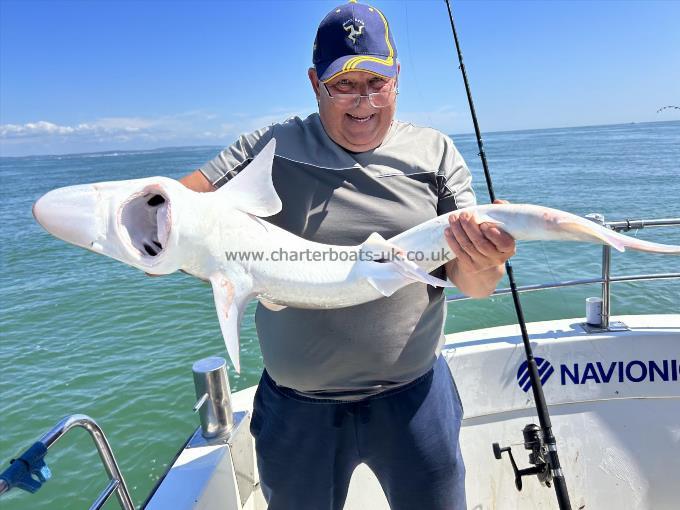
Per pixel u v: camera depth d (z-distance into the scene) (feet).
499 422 9.36
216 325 27.96
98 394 21.01
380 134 6.48
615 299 27.04
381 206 6.44
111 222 5.16
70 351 25.45
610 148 197.16
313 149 6.51
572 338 9.24
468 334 9.84
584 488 9.21
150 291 35.04
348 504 8.85
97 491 15.65
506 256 5.69
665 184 73.05
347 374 6.41
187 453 7.37
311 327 6.35
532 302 27.84
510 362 9.25
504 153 203.00
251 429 7.23
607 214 52.06
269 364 6.73
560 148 228.63
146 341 26.27
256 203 6.03
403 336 6.41
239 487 7.71
